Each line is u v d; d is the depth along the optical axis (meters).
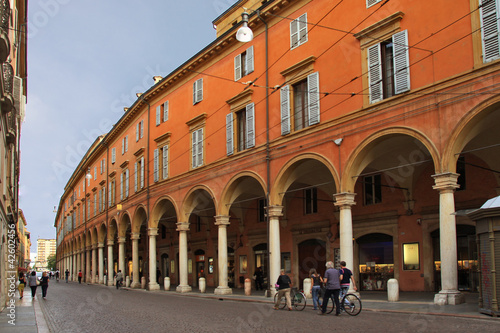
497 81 13.99
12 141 19.02
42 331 12.69
